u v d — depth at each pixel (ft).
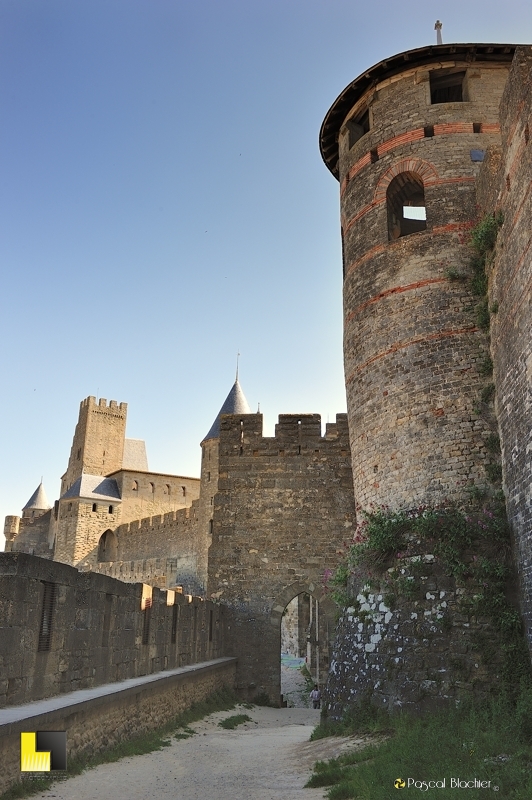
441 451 58.13
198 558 205.67
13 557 38.37
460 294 61.62
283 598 95.40
